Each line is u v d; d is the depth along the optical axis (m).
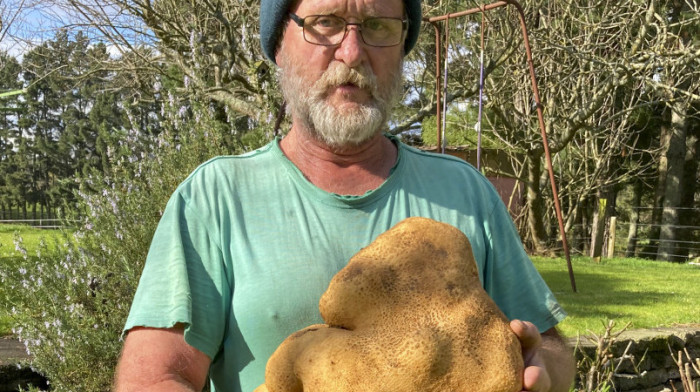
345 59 1.55
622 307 8.01
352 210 1.55
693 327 6.89
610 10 13.23
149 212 4.15
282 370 1.15
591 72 12.18
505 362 1.06
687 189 23.19
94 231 4.20
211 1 9.07
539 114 7.80
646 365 6.10
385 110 1.61
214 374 1.53
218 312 1.46
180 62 8.68
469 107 17.50
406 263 1.16
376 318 1.12
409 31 1.80
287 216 1.52
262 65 7.31
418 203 1.61
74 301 4.07
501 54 10.88
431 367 1.04
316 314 1.43
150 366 1.37
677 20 16.77
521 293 1.68
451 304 1.12
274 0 1.67
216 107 9.64
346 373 1.06
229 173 1.58
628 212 29.38
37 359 3.91
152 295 1.43
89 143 72.12
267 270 1.45
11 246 10.39
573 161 19.78
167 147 4.31
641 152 20.58
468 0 11.16
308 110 1.59
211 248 1.49
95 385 3.91
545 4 14.01
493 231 1.68
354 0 1.56
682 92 12.30
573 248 19.86
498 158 20.28
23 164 72.00
